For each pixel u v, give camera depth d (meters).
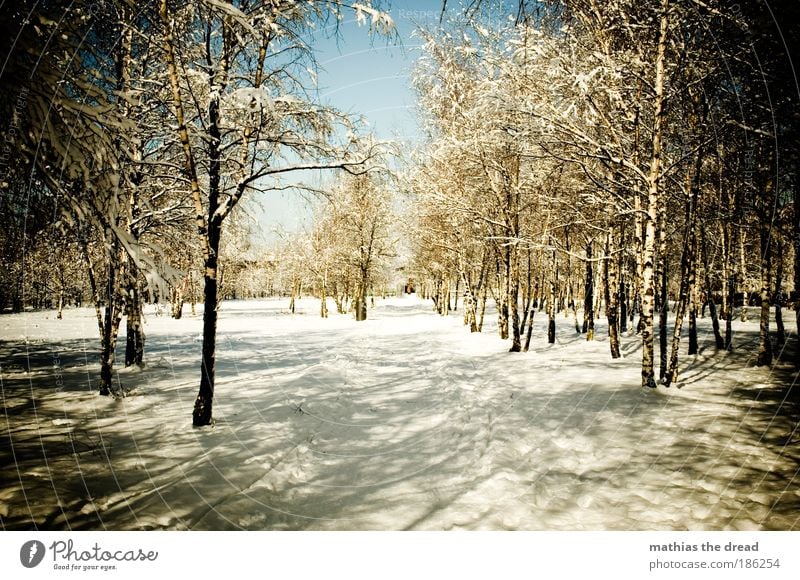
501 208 12.84
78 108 3.61
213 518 3.43
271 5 5.92
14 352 11.98
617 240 12.35
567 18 8.33
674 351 7.16
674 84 6.92
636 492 3.82
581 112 8.00
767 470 4.05
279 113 5.71
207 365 5.82
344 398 7.73
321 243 30.64
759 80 5.74
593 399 6.83
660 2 6.55
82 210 3.95
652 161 7.01
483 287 19.44
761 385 7.08
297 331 20.62
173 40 5.38
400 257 32.94
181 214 9.00
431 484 4.19
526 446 5.05
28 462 4.33
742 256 15.47
